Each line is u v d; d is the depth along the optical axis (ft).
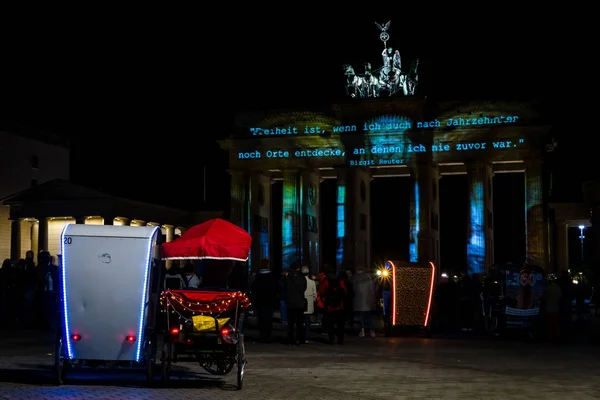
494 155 233.14
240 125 250.16
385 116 239.09
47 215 239.71
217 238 72.79
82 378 71.20
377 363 85.30
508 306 116.98
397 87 240.94
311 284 116.06
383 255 333.42
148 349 67.36
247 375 74.49
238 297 66.95
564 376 74.18
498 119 232.73
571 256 362.94
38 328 129.80
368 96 242.37
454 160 235.81
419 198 234.99
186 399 59.11
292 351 99.50
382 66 253.24
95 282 65.98
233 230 74.43
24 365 79.77
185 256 72.54
